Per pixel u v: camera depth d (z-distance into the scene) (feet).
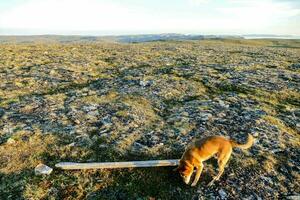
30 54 128.26
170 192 33.50
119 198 33.09
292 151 40.81
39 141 43.16
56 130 46.39
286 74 88.89
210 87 72.54
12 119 50.96
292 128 48.83
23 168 37.45
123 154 39.63
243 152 40.09
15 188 34.35
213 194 33.04
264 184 34.32
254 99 62.85
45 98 62.95
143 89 69.36
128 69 98.12
